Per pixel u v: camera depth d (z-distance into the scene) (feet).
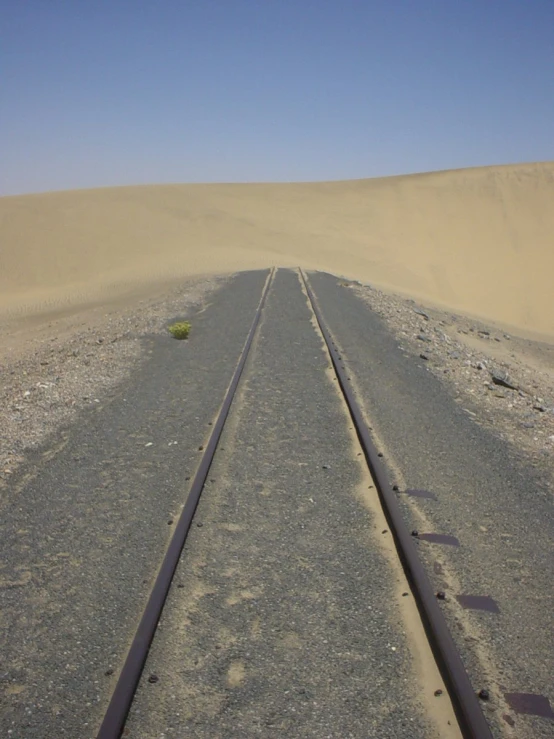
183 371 45.65
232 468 27.09
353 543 20.81
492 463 29.17
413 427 33.47
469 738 12.87
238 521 22.33
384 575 18.90
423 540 21.12
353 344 56.18
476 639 16.17
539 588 18.74
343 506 23.56
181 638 16.05
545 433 36.65
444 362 55.26
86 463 28.19
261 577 18.80
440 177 376.07
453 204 328.70
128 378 45.01
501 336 120.67
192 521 22.26
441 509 23.66
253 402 36.86
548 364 96.84
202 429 32.14
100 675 14.76
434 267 244.01
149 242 246.47
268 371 44.60
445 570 19.38
